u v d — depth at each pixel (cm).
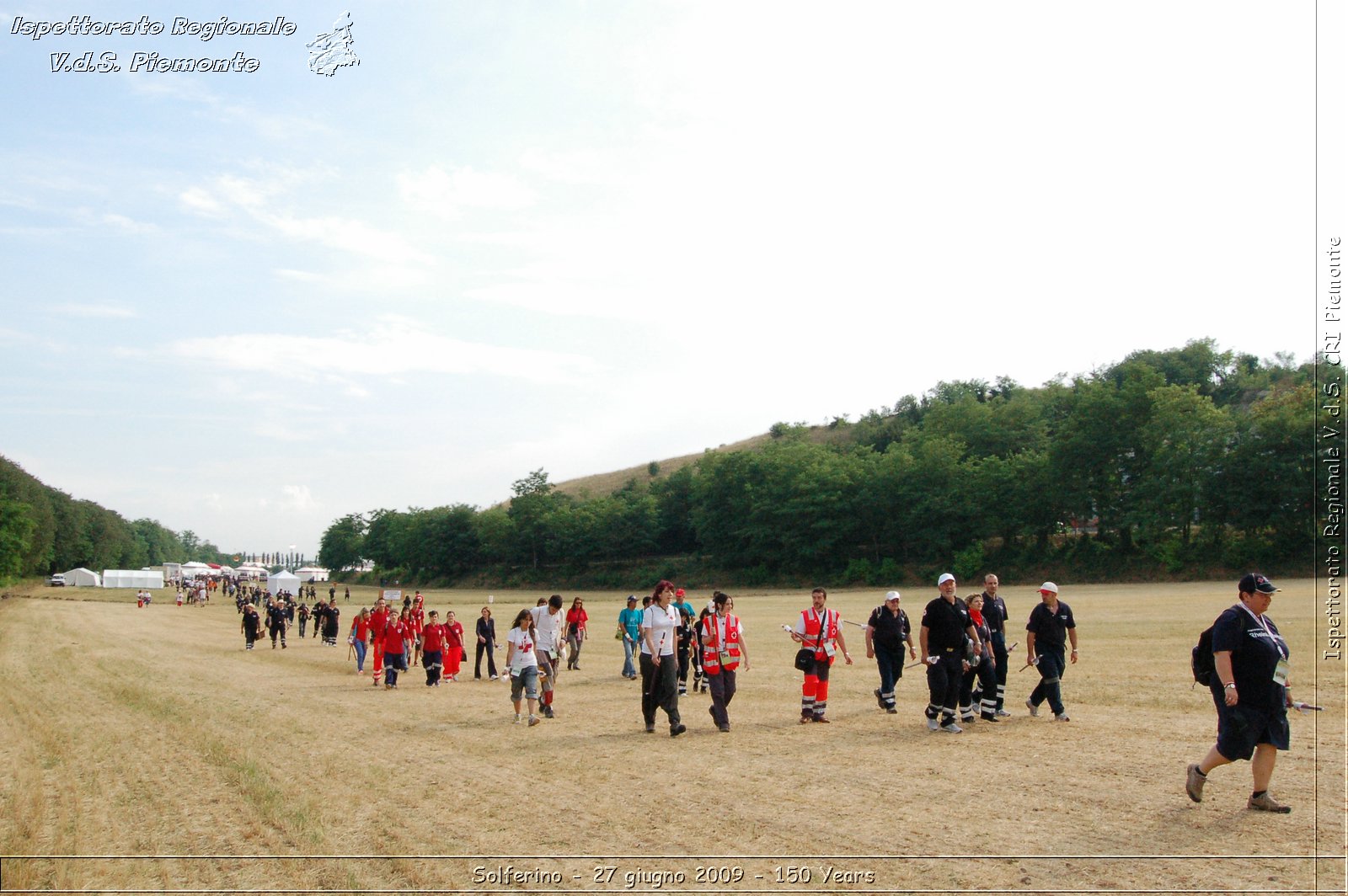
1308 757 1090
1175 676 1836
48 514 13188
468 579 13812
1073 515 8162
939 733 1340
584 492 15462
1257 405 7269
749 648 3075
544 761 1238
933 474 9075
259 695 2108
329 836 891
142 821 967
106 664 2850
